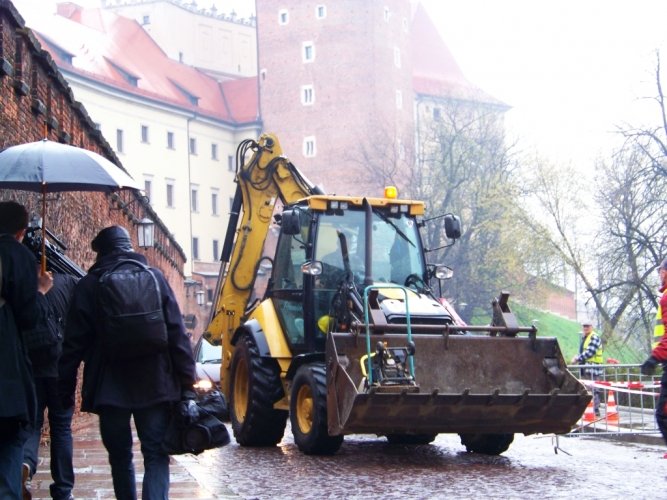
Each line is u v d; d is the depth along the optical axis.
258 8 107.69
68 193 18.72
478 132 78.19
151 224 30.28
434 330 12.84
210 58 122.25
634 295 37.34
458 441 15.86
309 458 13.23
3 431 6.14
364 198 14.73
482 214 70.31
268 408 14.73
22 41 13.67
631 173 37.97
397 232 14.79
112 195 25.50
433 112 116.06
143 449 7.06
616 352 41.44
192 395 7.08
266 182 17.91
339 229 14.66
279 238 15.49
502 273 69.94
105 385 7.02
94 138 22.30
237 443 15.48
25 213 6.68
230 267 17.84
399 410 11.95
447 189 74.69
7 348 6.12
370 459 13.07
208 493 9.70
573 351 81.56
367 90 102.69
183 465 12.36
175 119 98.38
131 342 6.89
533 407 12.33
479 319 73.06
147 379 6.99
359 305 13.16
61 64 84.88
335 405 12.27
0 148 12.52
